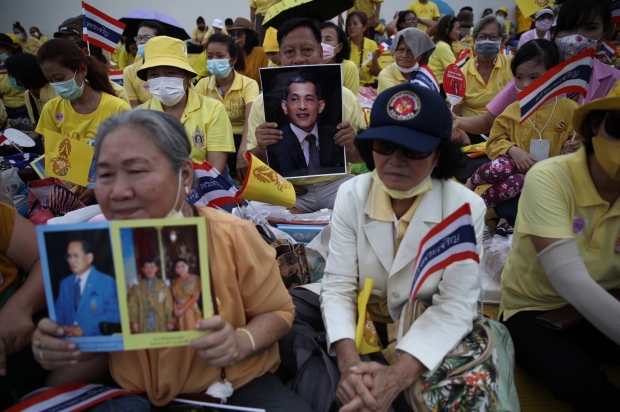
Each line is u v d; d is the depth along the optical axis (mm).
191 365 1569
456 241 1520
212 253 1555
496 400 1573
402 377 1578
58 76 3293
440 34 7648
